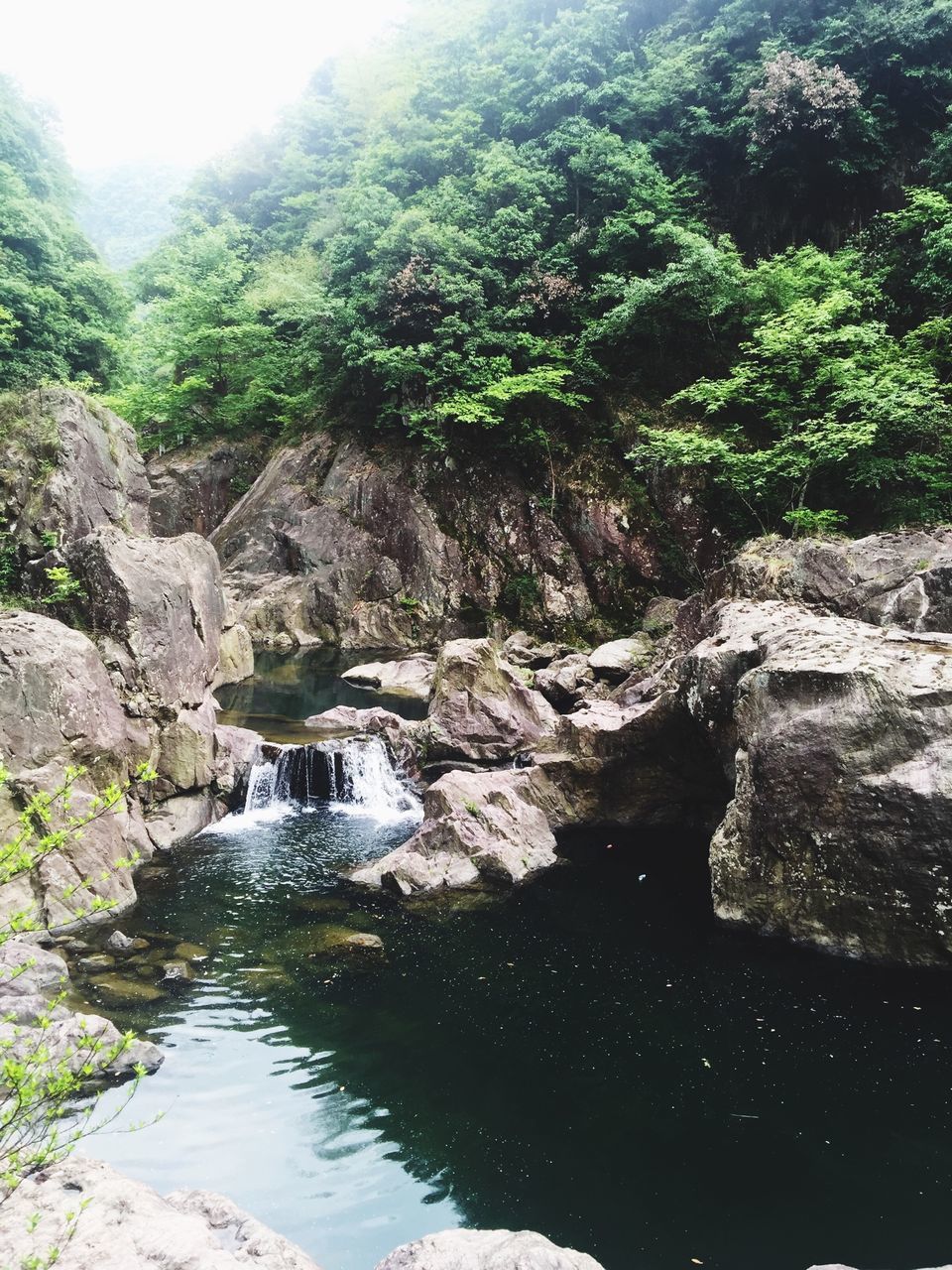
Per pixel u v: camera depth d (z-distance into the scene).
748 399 22.77
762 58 28.77
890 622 13.63
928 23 27.06
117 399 32.47
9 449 14.54
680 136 30.69
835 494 21.77
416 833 11.16
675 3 34.34
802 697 8.91
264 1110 5.90
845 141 26.75
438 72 37.97
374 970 8.09
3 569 13.52
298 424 35.09
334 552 30.08
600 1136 5.77
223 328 36.38
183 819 11.81
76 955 8.00
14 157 38.31
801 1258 4.71
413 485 29.91
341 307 30.66
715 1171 5.45
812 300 23.06
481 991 7.77
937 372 21.19
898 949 8.24
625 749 12.34
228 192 52.44
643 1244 4.79
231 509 36.19
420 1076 6.43
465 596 28.59
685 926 9.23
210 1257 3.40
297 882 10.22
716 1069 6.61
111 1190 3.92
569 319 29.33
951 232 21.92
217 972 7.90
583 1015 7.38
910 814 8.03
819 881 8.66
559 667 21.45
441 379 28.69
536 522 28.31
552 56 32.75
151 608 12.25
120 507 15.96
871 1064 6.70
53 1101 4.19
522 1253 3.73
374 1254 4.62
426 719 15.52
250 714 17.72
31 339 30.81
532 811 11.79
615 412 27.94
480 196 31.23
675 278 24.66
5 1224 3.52
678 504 25.89
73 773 4.05
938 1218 5.04
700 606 17.81
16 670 9.27
